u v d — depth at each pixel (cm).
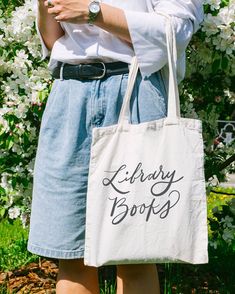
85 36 243
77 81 243
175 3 246
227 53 340
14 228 559
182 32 245
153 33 237
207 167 401
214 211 385
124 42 241
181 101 374
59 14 235
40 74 350
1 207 391
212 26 333
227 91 390
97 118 240
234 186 904
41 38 263
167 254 230
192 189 231
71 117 242
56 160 245
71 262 250
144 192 230
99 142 231
